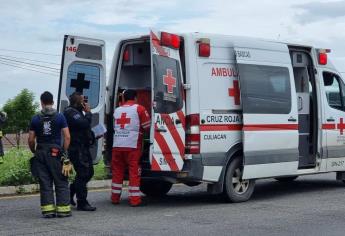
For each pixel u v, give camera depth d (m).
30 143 8.62
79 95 9.18
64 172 8.55
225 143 9.73
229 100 9.83
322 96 11.51
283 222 8.32
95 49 10.00
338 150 11.80
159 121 9.10
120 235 7.36
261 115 10.18
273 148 10.37
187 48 9.41
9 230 7.63
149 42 9.81
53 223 8.11
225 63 9.84
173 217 8.62
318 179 13.91
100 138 9.88
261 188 12.25
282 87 10.61
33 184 11.20
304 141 11.34
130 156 9.51
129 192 9.66
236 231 7.69
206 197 10.77
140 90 10.05
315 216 8.80
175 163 9.27
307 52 11.41
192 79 9.38
